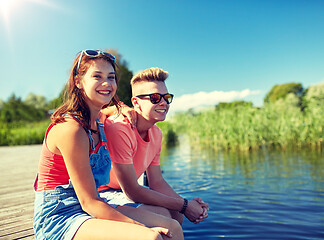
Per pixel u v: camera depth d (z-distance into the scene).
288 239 2.46
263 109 10.66
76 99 1.52
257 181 4.82
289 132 9.53
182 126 14.85
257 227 2.76
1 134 16.66
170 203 1.84
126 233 1.27
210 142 11.48
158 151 2.20
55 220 1.40
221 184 4.72
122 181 1.80
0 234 2.25
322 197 3.70
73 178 1.41
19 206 3.12
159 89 1.92
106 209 1.40
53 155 1.46
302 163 6.34
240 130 9.71
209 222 2.96
